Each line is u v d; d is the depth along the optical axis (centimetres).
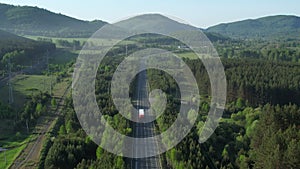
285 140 8725
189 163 8694
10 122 12750
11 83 18012
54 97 15988
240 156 9781
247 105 16188
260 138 10275
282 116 10569
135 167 9744
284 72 19338
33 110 13525
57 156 9381
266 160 8331
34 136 11600
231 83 17238
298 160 7775
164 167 9812
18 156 10050
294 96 16962
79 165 8875
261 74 18825
